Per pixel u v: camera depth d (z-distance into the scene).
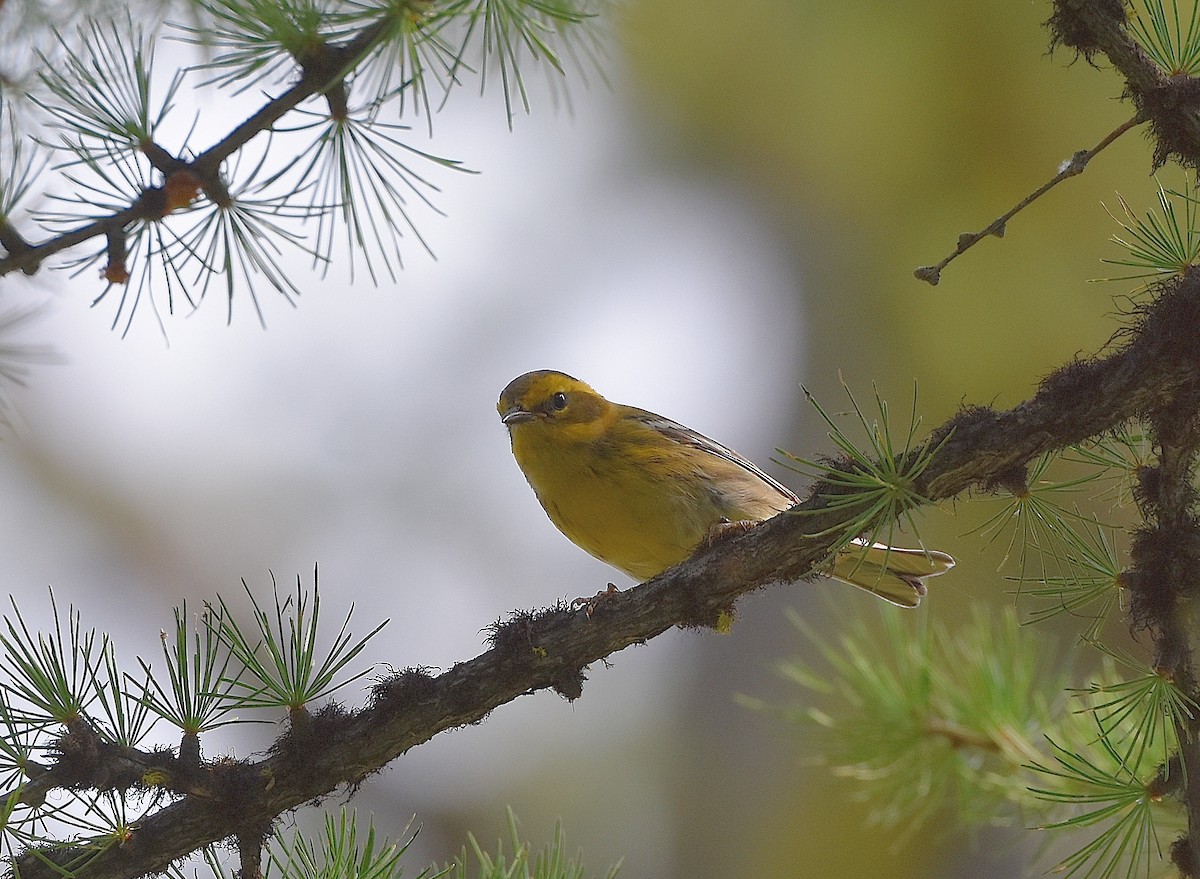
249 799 7.29
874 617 17.16
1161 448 6.87
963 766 9.51
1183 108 7.09
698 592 7.84
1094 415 6.85
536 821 17.48
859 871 16.31
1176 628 6.89
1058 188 15.88
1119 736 8.76
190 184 7.19
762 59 16.72
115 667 6.98
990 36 15.84
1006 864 15.77
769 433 18.78
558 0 8.31
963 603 15.91
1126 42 7.22
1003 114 15.99
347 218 7.57
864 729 9.68
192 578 19.44
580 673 7.96
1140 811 7.44
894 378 17.53
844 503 6.99
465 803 17.66
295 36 6.91
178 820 7.26
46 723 6.90
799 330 18.48
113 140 7.20
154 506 19.66
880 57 16.22
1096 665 14.59
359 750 7.46
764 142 17.34
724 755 17.41
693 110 17.23
